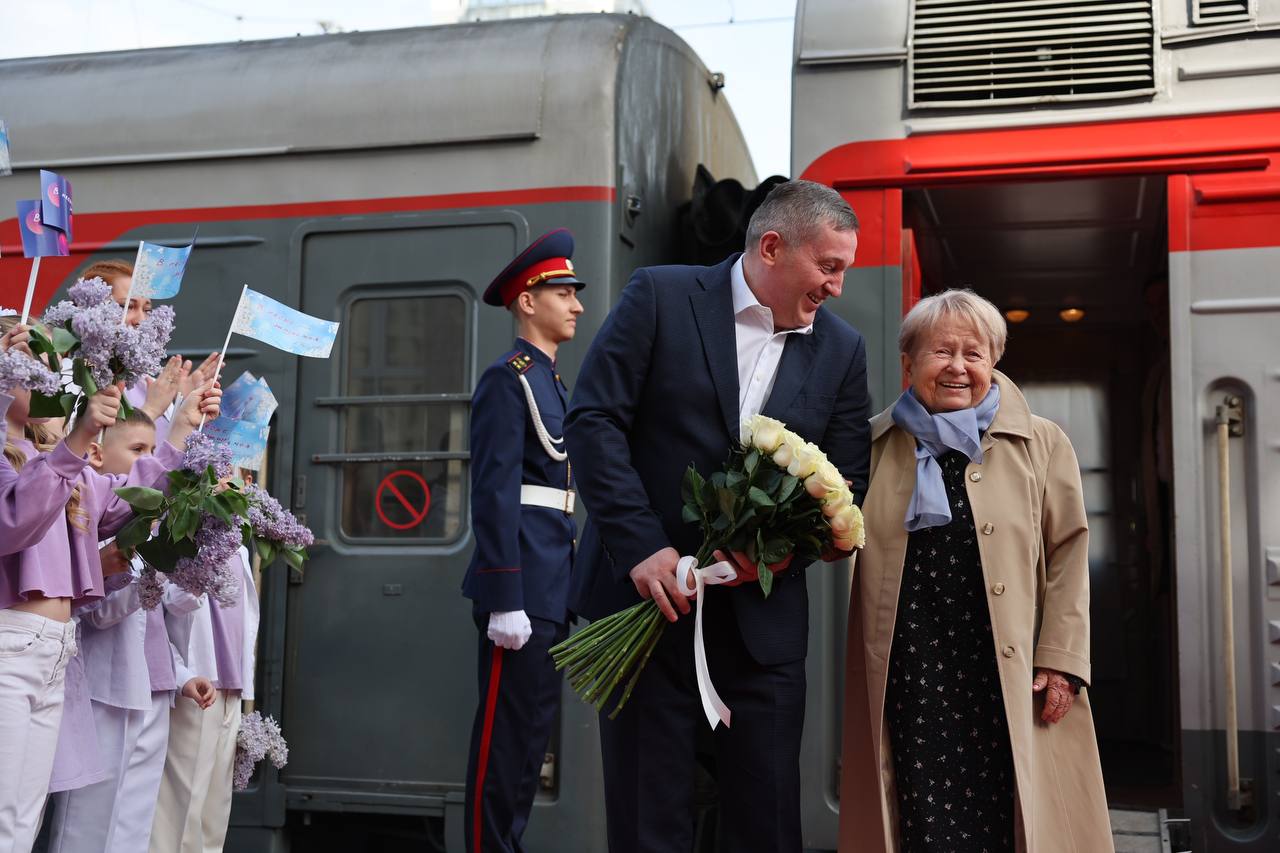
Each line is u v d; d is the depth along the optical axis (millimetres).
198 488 3254
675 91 5551
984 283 6117
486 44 5055
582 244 4766
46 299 5250
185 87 5262
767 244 2924
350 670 4840
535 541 4141
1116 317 6457
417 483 4859
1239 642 4219
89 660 3514
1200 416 4301
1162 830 4367
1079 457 6500
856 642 3143
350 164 5027
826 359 3055
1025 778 2875
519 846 4113
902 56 4574
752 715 2926
